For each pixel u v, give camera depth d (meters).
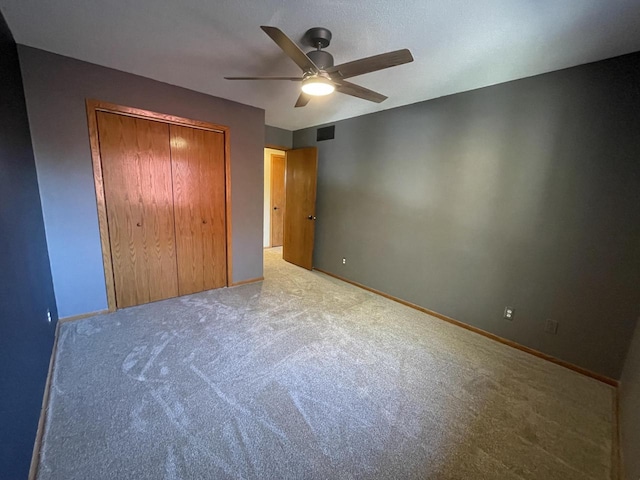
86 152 2.44
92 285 2.63
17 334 1.25
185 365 2.00
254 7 1.53
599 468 1.37
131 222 2.79
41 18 1.69
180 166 3.02
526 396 1.85
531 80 2.24
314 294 3.53
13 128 1.66
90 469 1.25
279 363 2.08
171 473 1.25
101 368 1.93
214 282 3.54
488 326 2.66
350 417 1.61
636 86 1.82
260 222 3.82
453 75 2.30
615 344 2.01
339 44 1.88
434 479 1.29
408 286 3.30
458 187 2.77
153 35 1.87
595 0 1.36
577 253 2.13
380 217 3.54
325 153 4.22
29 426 1.27
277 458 1.34
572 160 2.10
